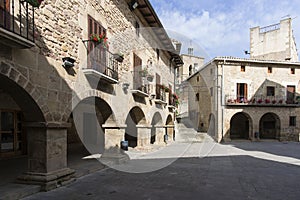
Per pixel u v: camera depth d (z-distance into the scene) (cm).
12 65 365
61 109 479
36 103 414
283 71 1869
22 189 410
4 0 344
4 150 760
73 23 532
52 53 462
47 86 442
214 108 1717
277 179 570
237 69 1803
